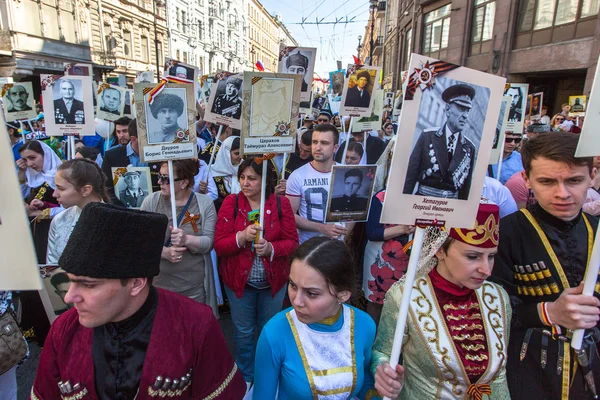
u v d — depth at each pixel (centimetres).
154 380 119
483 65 1670
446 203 130
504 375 148
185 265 258
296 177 326
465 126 128
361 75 412
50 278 209
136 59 2986
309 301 143
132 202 316
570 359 152
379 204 268
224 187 422
